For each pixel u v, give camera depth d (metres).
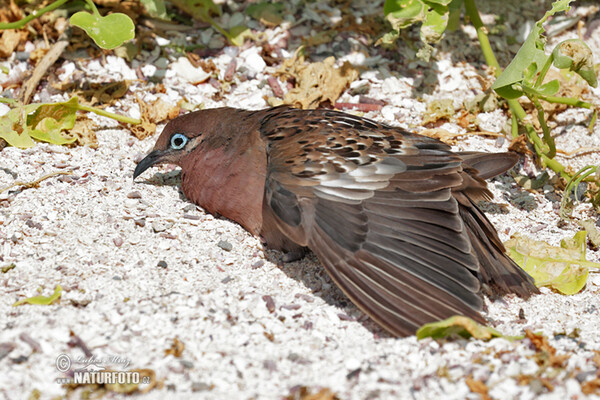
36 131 10.80
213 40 13.04
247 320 7.95
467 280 8.02
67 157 10.66
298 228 8.30
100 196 9.86
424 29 11.14
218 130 9.57
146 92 12.08
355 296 7.80
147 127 11.34
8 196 9.68
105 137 11.25
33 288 8.30
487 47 12.41
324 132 9.05
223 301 8.17
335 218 8.27
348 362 7.35
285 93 12.30
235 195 9.30
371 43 13.06
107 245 9.00
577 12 13.73
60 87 11.90
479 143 11.64
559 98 10.80
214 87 12.33
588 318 8.60
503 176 11.24
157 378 7.07
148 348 7.41
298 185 8.50
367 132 9.16
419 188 8.52
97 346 7.38
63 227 9.23
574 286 9.09
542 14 13.78
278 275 8.84
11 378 6.98
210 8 13.23
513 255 9.42
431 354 7.46
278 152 8.92
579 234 9.61
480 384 6.98
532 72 10.10
